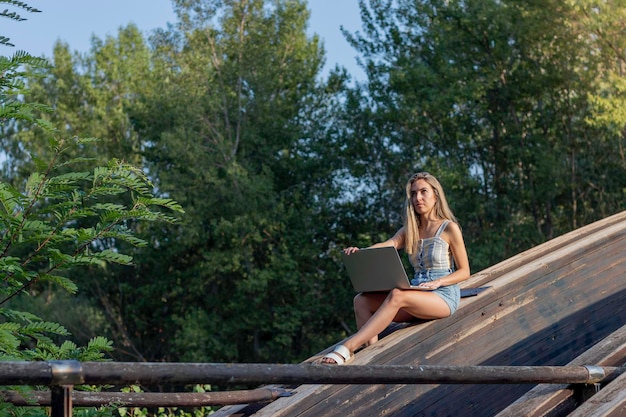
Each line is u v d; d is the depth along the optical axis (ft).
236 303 82.07
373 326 16.21
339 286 84.17
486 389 17.97
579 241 21.16
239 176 80.33
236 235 79.46
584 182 75.41
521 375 12.34
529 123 78.43
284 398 14.98
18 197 11.29
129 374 7.61
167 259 85.15
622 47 65.77
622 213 24.07
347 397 15.31
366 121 83.25
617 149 74.23
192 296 85.10
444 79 77.61
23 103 11.69
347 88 84.99
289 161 89.04
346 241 86.94
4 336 10.62
